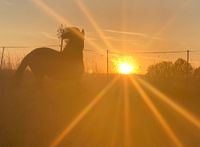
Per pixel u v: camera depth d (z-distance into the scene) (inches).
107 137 359.6
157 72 853.2
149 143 346.6
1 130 349.7
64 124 394.0
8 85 578.6
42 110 442.9
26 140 329.4
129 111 490.6
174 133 383.2
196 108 533.0
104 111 483.5
